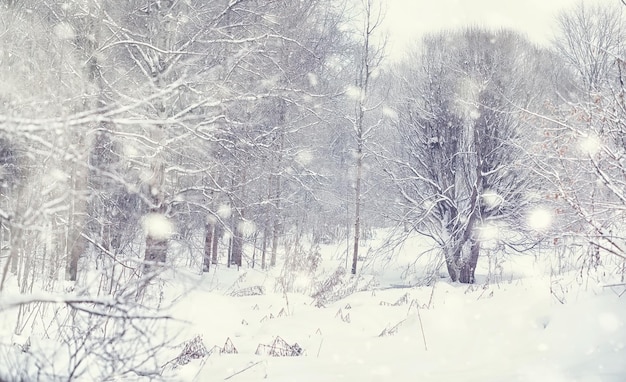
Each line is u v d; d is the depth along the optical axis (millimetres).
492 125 18797
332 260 24875
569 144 7426
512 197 18656
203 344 6273
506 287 10258
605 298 6086
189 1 12461
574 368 4441
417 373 4844
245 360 5625
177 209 15281
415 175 21719
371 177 26141
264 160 16188
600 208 7203
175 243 15195
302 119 19516
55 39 9844
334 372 5012
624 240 6625
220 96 11914
